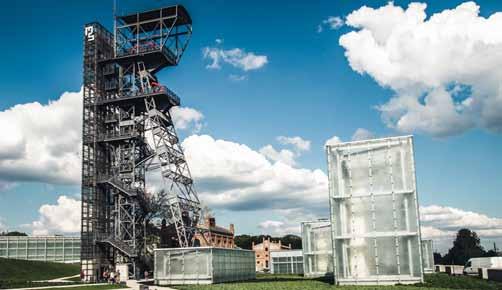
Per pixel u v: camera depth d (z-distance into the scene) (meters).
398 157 50.25
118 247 86.81
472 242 180.00
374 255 49.12
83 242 88.50
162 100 95.44
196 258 65.12
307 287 47.56
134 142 93.12
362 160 51.19
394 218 49.19
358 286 46.56
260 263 174.62
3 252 136.62
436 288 42.75
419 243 47.91
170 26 100.25
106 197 92.50
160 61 97.25
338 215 50.81
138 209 92.56
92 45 97.38
